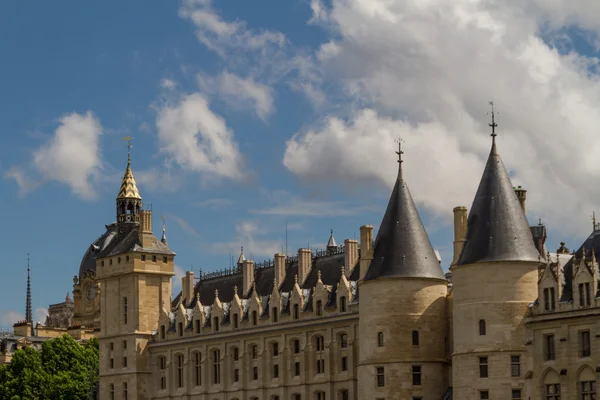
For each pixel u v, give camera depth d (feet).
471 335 413.80
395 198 462.19
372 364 446.60
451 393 440.86
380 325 446.60
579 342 387.75
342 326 504.84
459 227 459.32
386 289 447.01
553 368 393.50
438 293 449.48
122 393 604.49
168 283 613.93
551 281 399.85
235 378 561.43
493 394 407.44
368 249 482.28
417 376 442.50
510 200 422.41
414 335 444.14
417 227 457.27
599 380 378.53
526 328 404.36
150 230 615.16
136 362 599.98
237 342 558.97
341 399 504.84
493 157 429.79
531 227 497.87
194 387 579.07
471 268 415.64
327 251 552.41
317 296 520.01
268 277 574.15
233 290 591.37
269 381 540.52
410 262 448.24
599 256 404.36
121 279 613.11
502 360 407.23
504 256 411.34
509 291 409.90
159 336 602.03
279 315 538.06
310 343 520.83
